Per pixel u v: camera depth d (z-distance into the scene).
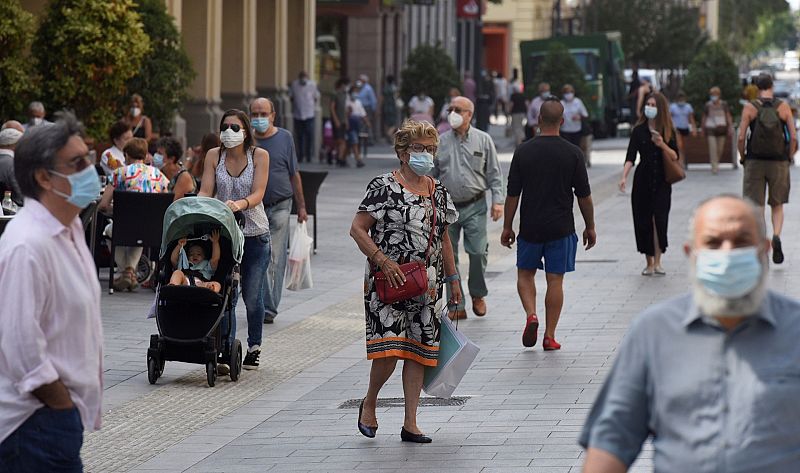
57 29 54.31
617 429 10.93
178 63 60.34
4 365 13.04
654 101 39.31
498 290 37.81
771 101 41.34
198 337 25.42
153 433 21.94
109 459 20.23
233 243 25.81
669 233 50.47
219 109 79.19
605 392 11.16
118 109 57.66
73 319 13.19
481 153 32.28
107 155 39.66
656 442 10.93
